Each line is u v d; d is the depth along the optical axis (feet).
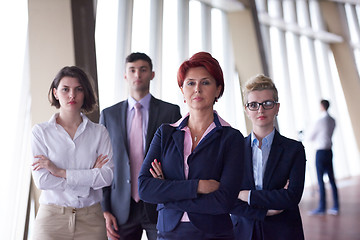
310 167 25.22
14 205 10.21
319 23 29.40
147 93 9.75
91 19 11.84
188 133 5.96
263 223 6.64
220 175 5.76
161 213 5.78
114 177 9.20
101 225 7.58
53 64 11.10
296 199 6.55
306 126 25.86
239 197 6.76
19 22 10.61
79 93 7.75
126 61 9.70
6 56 10.15
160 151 6.14
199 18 18.31
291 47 26.16
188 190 5.52
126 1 13.87
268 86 7.04
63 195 7.30
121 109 9.61
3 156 10.03
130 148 9.34
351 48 31.73
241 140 5.95
